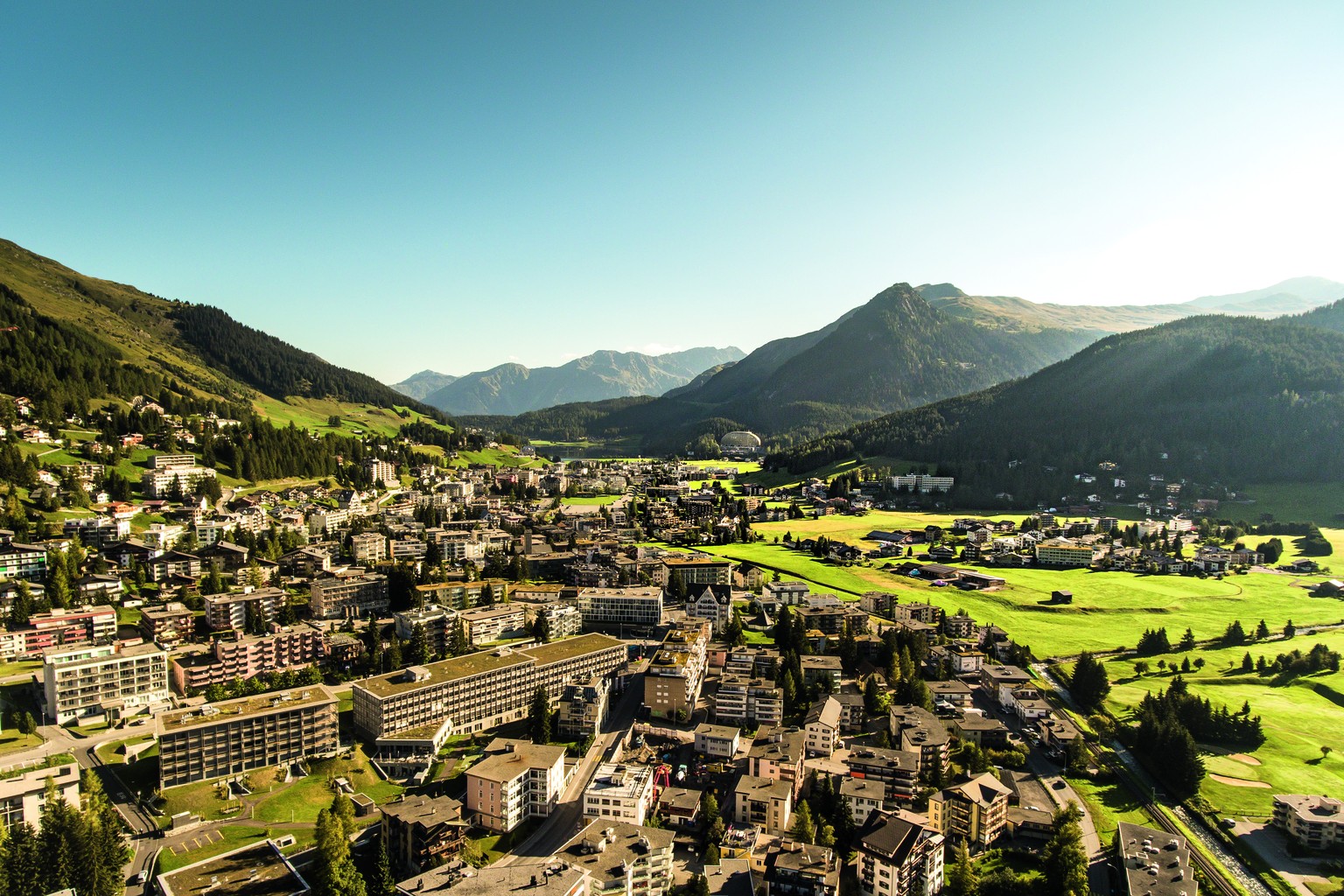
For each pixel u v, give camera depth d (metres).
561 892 145.38
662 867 168.38
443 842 178.38
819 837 192.00
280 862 171.62
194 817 192.75
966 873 176.38
